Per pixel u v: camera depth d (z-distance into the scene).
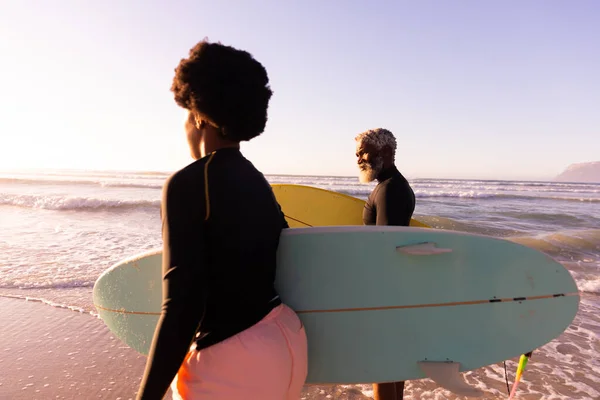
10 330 3.30
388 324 1.38
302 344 1.08
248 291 0.96
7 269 4.95
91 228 8.20
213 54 0.96
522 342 1.40
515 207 14.88
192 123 1.06
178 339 0.82
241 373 0.91
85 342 3.13
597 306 4.27
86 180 27.42
